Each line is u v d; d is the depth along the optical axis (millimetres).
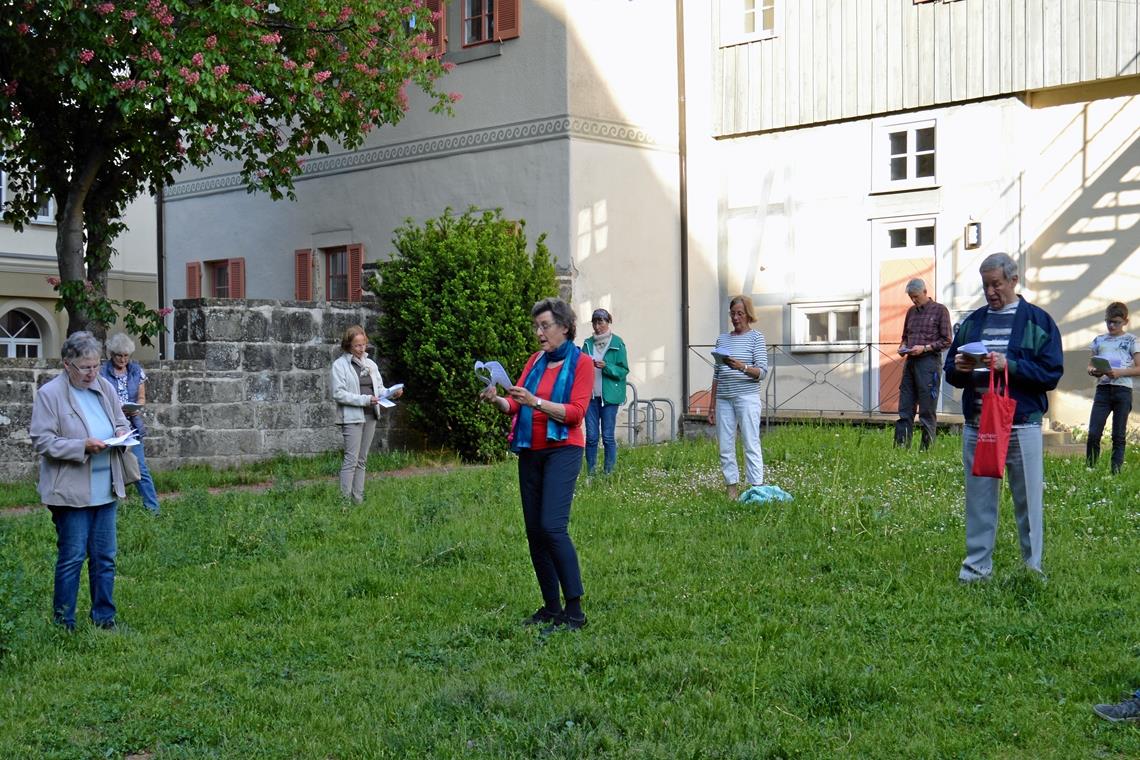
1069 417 16750
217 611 7797
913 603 7332
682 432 18609
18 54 14273
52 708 5910
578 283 17375
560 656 6477
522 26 17812
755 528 9812
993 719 5371
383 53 16281
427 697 5840
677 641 6637
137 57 14016
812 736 5234
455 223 17609
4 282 25391
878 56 17734
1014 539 9008
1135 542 8930
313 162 20938
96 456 7238
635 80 18203
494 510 11023
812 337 18547
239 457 15664
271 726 5613
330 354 16438
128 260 27516
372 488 12805
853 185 18062
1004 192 16703
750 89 18984
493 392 6980
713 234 19438
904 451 13602
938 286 17297
